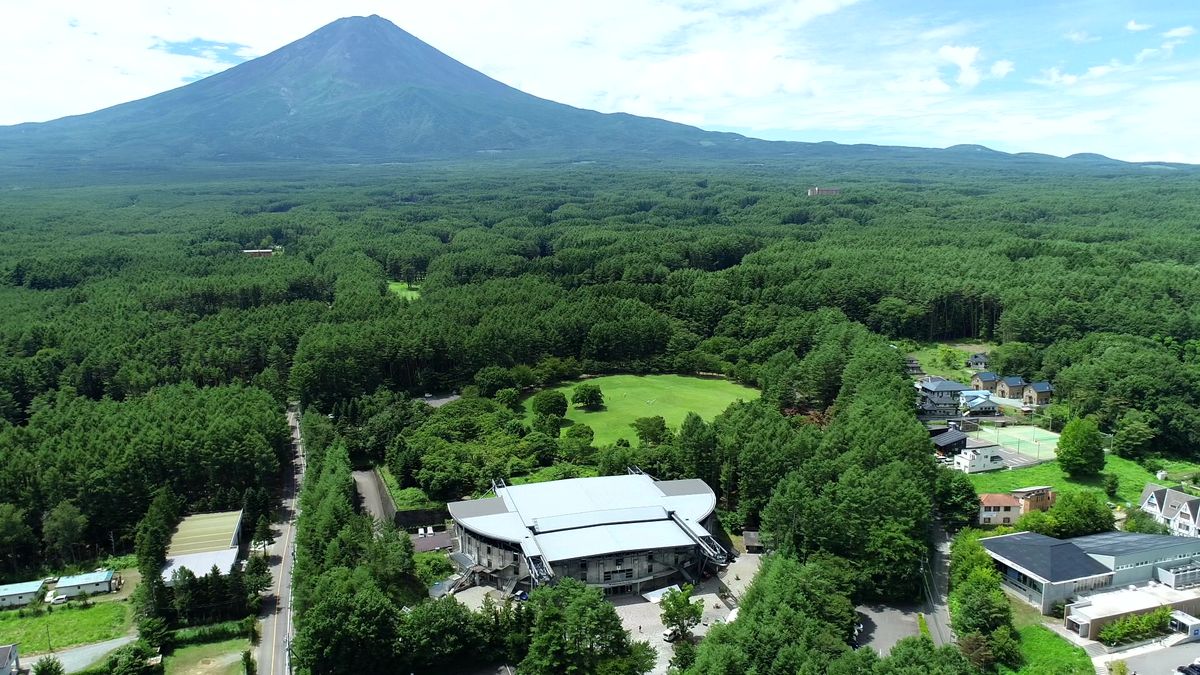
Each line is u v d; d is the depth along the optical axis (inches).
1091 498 6264.8
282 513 6879.9
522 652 4613.7
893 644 4800.7
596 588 4788.4
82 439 6766.7
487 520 5807.1
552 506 6063.0
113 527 6274.6
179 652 4854.8
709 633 4434.1
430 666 4623.5
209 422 7121.1
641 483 6530.5
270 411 7765.8
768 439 6599.4
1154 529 6210.6
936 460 6998.0
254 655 4827.8
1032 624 5064.0
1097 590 5349.4
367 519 5856.3
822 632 4407.0
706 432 6870.1
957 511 6417.3
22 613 5305.1
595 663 4315.9
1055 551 5457.7
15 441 6811.0
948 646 4065.0
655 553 5575.8
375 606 4584.2
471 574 5625.0
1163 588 5383.9
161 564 5551.2
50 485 6171.3
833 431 6717.5
